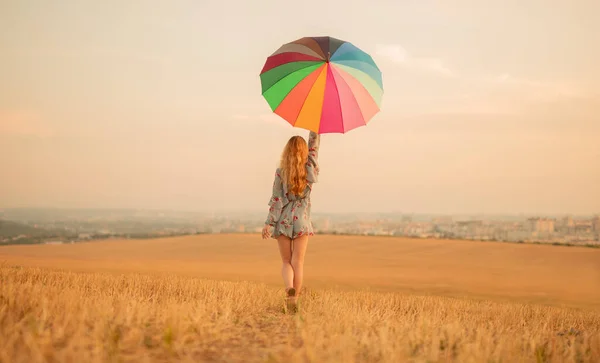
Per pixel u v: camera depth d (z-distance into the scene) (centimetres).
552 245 6272
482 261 5253
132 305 539
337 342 438
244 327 532
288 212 685
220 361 387
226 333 477
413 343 463
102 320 431
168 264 4506
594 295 3114
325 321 556
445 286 3316
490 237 10050
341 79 624
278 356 392
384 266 4838
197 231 13625
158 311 521
